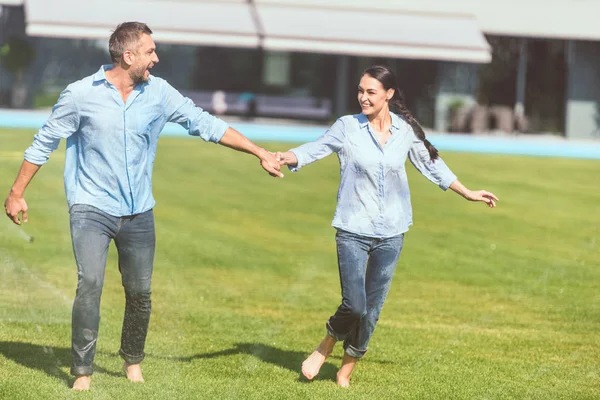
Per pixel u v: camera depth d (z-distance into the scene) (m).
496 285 19.95
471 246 25.17
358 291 11.44
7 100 70.25
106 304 15.96
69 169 10.94
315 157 11.65
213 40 70.25
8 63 70.75
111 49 10.59
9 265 18.70
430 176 12.20
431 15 75.38
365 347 11.85
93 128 10.67
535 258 23.61
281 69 75.88
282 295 18.14
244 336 14.41
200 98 73.38
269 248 23.67
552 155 57.03
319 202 32.78
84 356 10.80
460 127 72.38
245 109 73.56
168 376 11.68
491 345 14.66
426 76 74.69
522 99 75.62
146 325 11.31
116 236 11.00
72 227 10.77
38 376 11.32
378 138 11.63
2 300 15.39
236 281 19.27
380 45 71.19
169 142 52.03
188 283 18.70
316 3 75.81
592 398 11.94
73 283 17.38
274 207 31.14
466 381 12.40
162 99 10.99
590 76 73.88
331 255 23.17
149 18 71.19
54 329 13.70
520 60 75.88
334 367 12.88
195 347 13.43
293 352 13.55
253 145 11.46
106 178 10.77
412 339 14.80
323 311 16.88
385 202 11.61
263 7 75.25
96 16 69.88
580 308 17.88
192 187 34.94
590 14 74.31
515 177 43.28
